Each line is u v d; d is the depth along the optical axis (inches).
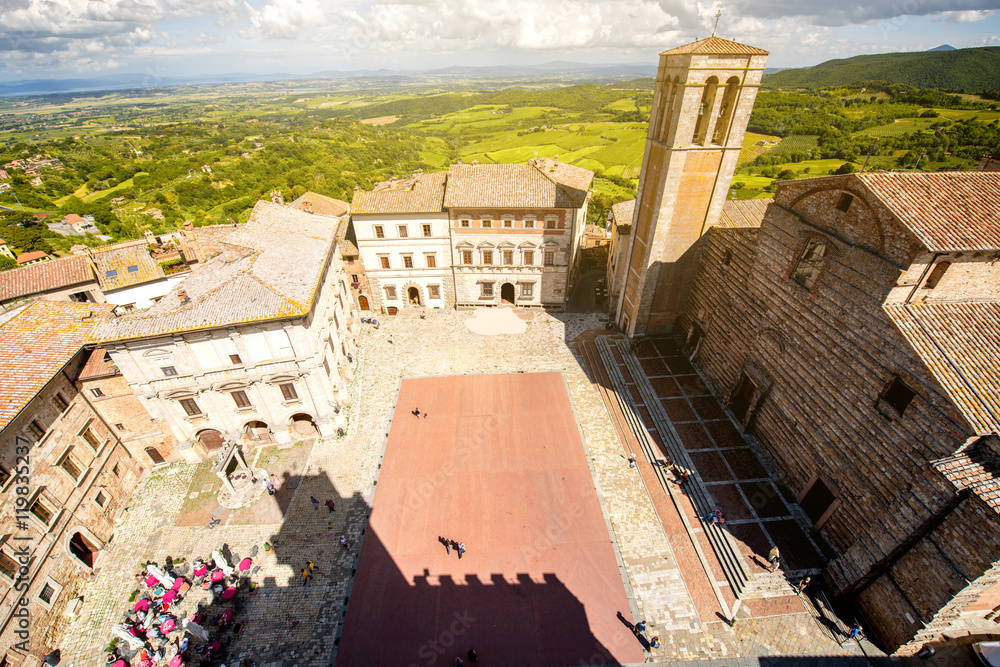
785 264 1296.8
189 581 1218.6
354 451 1574.8
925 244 880.3
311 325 1464.1
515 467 1494.8
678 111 1486.2
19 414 1091.3
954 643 1031.0
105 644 1112.2
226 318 1309.1
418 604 1155.9
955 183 1013.8
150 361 1332.4
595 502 1376.7
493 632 1099.3
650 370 1846.7
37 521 1127.6
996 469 827.4
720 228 1637.6
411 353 2039.9
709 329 1750.7
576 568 1215.6
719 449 1486.2
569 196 2005.4
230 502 1417.3
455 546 1256.2
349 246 2204.7
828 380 1161.4
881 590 1017.5
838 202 1110.4
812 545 1203.2
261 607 1160.2
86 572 1232.2
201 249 1918.1
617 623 1106.1
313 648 1083.9
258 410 1514.5
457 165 2175.2
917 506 914.1
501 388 1828.2
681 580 1182.9
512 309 2326.5
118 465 1432.1
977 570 827.4
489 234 2105.1
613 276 2229.3
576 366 1934.1
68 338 1353.3
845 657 1024.9
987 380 873.5
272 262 1556.3
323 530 1330.0
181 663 1052.5
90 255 2103.8
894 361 968.9
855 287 1061.1
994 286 982.4
